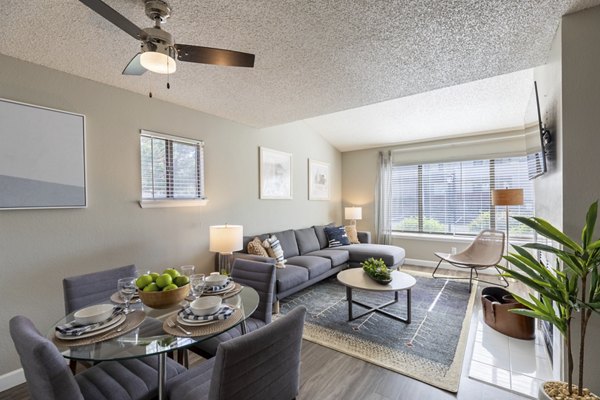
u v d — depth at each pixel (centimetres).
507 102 371
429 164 530
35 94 206
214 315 134
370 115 447
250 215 392
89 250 234
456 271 478
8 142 192
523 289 370
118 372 136
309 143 518
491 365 210
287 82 245
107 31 169
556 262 179
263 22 162
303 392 183
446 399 176
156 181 282
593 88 153
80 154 227
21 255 200
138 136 267
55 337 122
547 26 167
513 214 454
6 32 168
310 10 152
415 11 154
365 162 597
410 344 240
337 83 247
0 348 191
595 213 128
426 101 388
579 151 157
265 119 358
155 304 136
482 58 205
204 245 326
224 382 96
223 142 351
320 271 374
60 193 215
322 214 560
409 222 550
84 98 231
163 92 266
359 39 180
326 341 246
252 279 211
